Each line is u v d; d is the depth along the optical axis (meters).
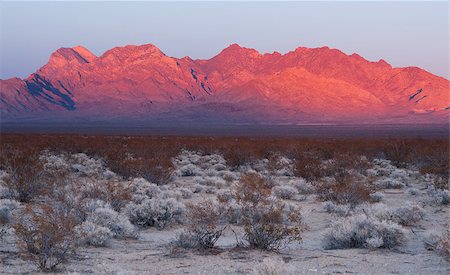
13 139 70.25
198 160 41.59
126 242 13.12
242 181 15.56
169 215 16.03
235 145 53.25
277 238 12.15
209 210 13.72
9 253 11.14
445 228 15.04
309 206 19.41
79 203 14.84
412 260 10.92
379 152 50.09
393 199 21.73
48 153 46.44
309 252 11.78
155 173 26.45
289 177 30.00
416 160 40.81
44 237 10.59
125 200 17.61
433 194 21.64
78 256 11.07
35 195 19.47
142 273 9.71
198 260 10.84
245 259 10.97
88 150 48.91
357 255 11.42
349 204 18.95
